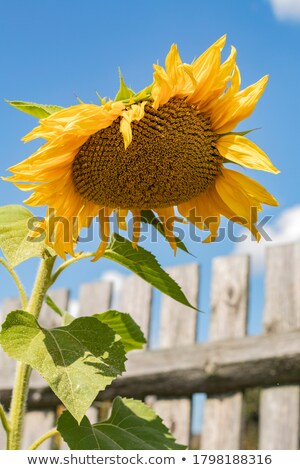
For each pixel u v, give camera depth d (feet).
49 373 2.90
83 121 3.05
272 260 6.89
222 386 6.74
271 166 3.24
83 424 3.26
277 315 6.72
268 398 6.55
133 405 3.45
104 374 2.92
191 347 6.94
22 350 2.96
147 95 3.20
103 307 8.00
